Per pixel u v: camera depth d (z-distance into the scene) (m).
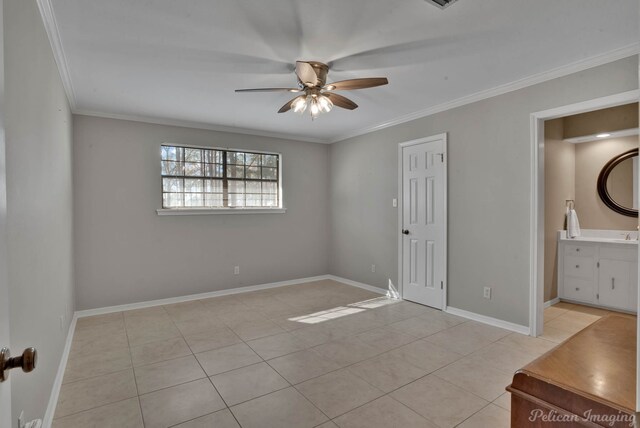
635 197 4.06
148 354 2.83
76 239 3.83
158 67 2.80
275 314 3.88
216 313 3.92
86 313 3.88
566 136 4.32
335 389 2.29
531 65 2.83
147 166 4.25
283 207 5.30
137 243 4.18
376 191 4.87
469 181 3.65
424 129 4.14
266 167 5.22
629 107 3.83
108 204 4.01
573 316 3.77
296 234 5.46
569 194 4.46
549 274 4.20
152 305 4.26
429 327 3.43
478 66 2.85
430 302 4.12
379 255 4.84
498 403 2.12
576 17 2.12
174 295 4.42
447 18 2.13
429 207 4.11
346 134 5.30
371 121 4.56
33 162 1.73
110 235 4.02
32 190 1.70
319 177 5.70
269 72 2.93
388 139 4.65
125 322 3.62
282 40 2.40
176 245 4.44
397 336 3.20
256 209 5.01
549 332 3.29
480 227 3.56
